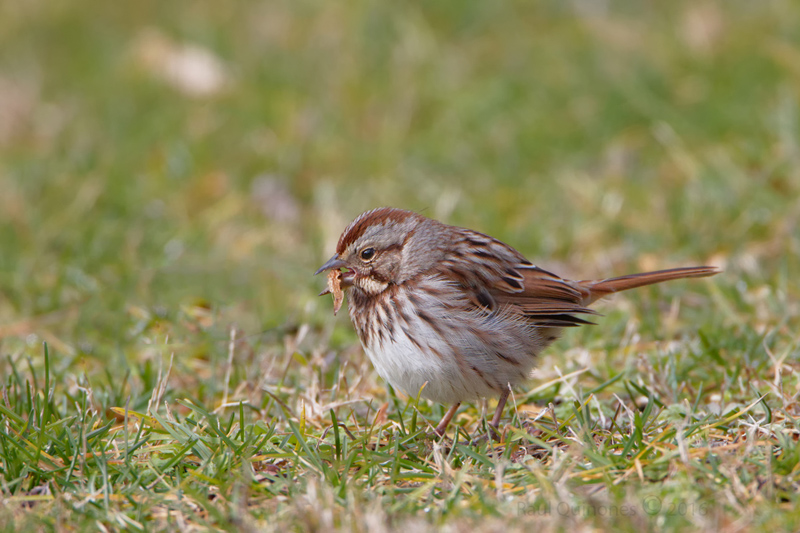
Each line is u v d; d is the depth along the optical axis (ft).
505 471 23.50
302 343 35.47
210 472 23.54
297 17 69.46
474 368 27.99
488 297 28.81
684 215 44.52
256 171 53.52
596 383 31.09
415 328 27.86
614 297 37.86
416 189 50.75
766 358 30.73
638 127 53.88
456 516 20.90
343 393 30.86
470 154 52.95
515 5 69.41
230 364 31.42
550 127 54.34
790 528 19.66
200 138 55.67
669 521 20.18
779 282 36.50
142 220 49.01
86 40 70.13
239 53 65.21
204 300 39.60
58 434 25.35
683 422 25.07
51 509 22.02
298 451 24.86
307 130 56.44
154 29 68.95
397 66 61.93
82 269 42.83
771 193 44.65
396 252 28.60
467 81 60.08
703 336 31.01
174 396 30.63
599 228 44.80
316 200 50.34
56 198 50.60
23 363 34.32
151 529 21.34
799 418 24.90
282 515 21.30
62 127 58.65
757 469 22.36
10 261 43.91
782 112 50.06
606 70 57.72
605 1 69.41
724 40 59.62
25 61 66.85
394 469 23.56
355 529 20.27
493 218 46.70
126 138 56.75
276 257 44.60
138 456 24.97
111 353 34.96
